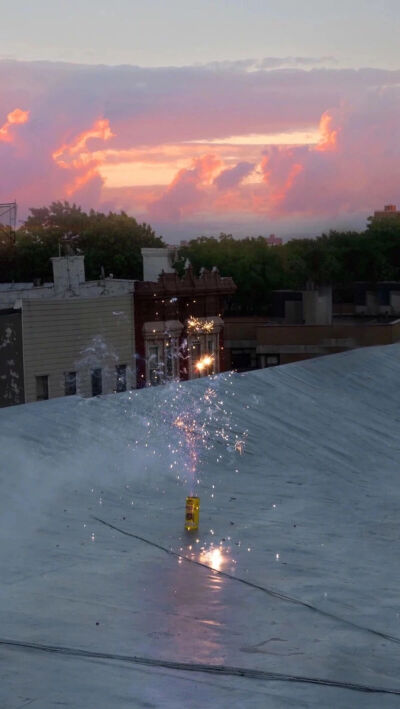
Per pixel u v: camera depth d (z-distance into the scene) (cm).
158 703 980
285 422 2758
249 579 1469
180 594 1373
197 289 5841
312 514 1945
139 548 1598
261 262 10838
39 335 4828
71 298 5003
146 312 5472
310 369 3366
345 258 11356
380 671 1118
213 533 1739
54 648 1129
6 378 4678
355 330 6575
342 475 2398
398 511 2019
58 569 1459
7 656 1103
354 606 1371
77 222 10112
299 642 1205
